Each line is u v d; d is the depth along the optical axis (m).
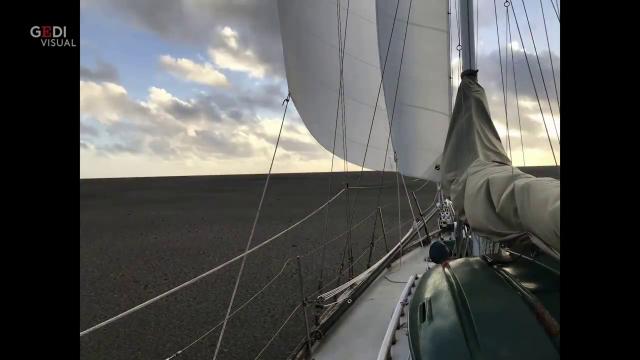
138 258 12.20
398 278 4.41
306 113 4.77
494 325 1.52
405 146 4.43
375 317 3.34
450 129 3.01
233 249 13.20
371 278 4.12
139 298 8.43
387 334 2.51
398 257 5.07
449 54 4.27
